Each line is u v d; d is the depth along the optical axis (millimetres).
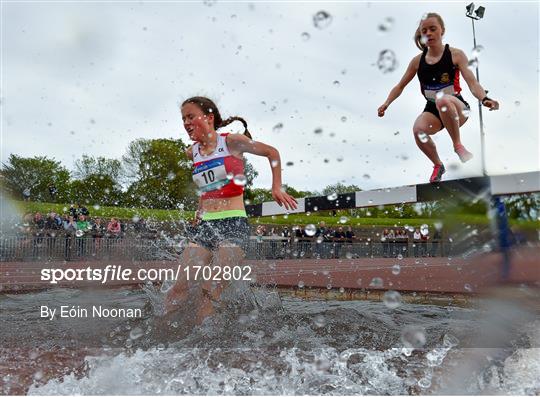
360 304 2744
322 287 3607
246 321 1891
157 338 1596
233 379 1094
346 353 1347
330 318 2012
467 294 2543
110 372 1138
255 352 1356
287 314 2082
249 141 2354
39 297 3018
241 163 2412
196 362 1229
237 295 2357
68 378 1094
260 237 10500
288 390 1029
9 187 13258
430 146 3148
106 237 10039
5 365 1196
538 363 1235
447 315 2184
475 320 1943
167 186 16219
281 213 4145
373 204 3373
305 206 3965
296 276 4871
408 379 1113
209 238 2326
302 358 1285
